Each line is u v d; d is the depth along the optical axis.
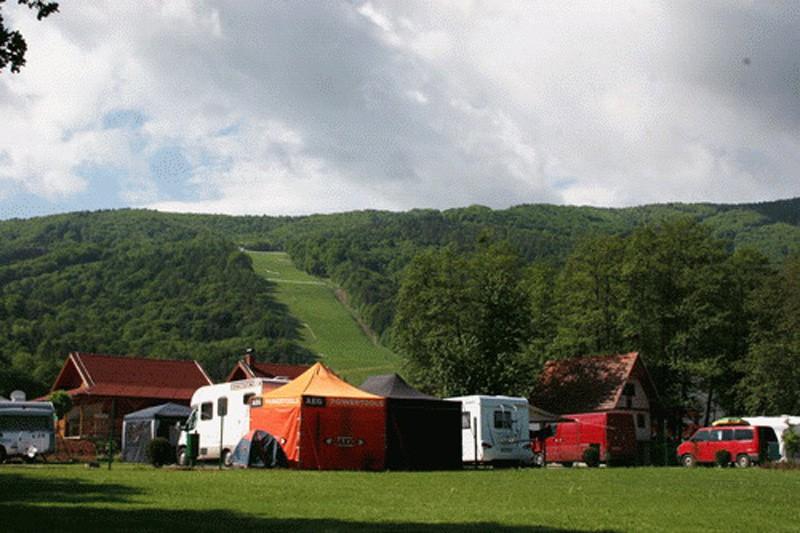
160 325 151.38
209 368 138.88
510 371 59.50
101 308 157.62
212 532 12.71
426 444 35.28
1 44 15.44
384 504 17.75
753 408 65.88
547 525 14.26
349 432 33.62
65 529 12.83
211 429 38.28
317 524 13.84
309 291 198.88
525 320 62.59
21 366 104.19
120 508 16.14
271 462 33.00
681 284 69.38
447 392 58.78
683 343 68.00
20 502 17.20
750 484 26.45
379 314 174.88
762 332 66.88
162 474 27.91
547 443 50.53
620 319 69.25
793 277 68.75
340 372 144.25
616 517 15.75
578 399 64.12
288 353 149.12
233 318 160.50
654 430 67.94
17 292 156.38
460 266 67.12
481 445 40.44
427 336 66.12
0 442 39.31
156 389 68.19
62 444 46.91
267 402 34.19
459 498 19.59
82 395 64.50
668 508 17.80
